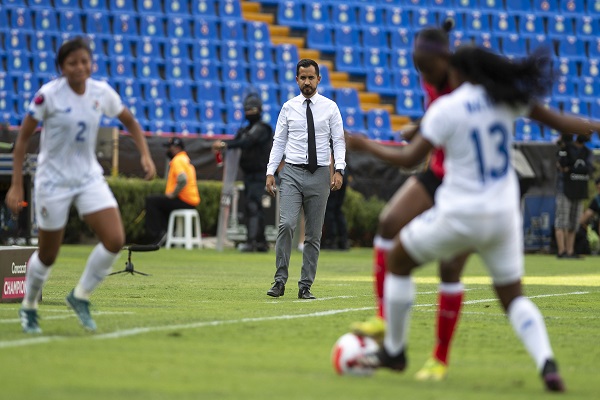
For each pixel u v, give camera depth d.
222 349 20.34
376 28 101.00
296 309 29.72
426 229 16.23
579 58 105.00
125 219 68.31
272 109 90.06
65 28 88.94
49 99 21.23
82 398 14.53
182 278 43.25
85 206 21.69
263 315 27.55
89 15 90.00
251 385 16.11
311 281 34.12
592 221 76.38
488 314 29.42
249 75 92.81
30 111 21.23
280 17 99.56
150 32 92.25
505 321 27.44
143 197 68.94
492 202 16.06
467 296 36.56
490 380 17.50
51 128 21.34
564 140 68.25
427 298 35.00
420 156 16.89
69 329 22.84
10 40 86.12
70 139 21.39
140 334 22.27
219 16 96.62
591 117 102.62
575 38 106.06
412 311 30.00
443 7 106.06
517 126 97.38
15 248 29.69
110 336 21.73
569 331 25.84
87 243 70.12
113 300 31.72
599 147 95.62
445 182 16.36
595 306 33.59
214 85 90.19
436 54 18.50
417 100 97.69
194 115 87.75
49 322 24.23
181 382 16.22
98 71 87.56
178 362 18.36
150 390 15.39
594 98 103.44
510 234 16.42
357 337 17.55
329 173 34.19
